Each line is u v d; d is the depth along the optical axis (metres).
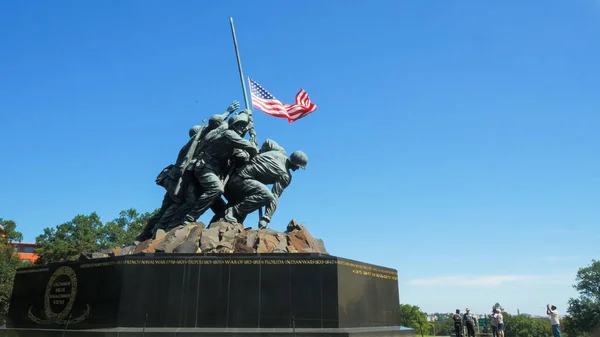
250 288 14.23
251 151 17.92
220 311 13.98
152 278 14.17
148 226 18.95
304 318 13.96
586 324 80.12
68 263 15.78
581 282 82.94
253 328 13.80
